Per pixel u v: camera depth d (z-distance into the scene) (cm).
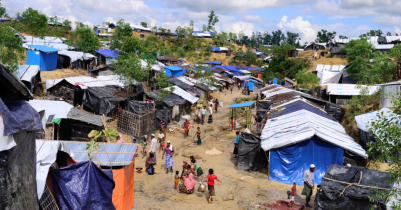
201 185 1391
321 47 8825
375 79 2669
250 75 7762
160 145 2139
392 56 2684
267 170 1730
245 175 1650
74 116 1830
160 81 3067
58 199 712
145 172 1631
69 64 3809
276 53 7719
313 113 2111
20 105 542
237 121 3231
